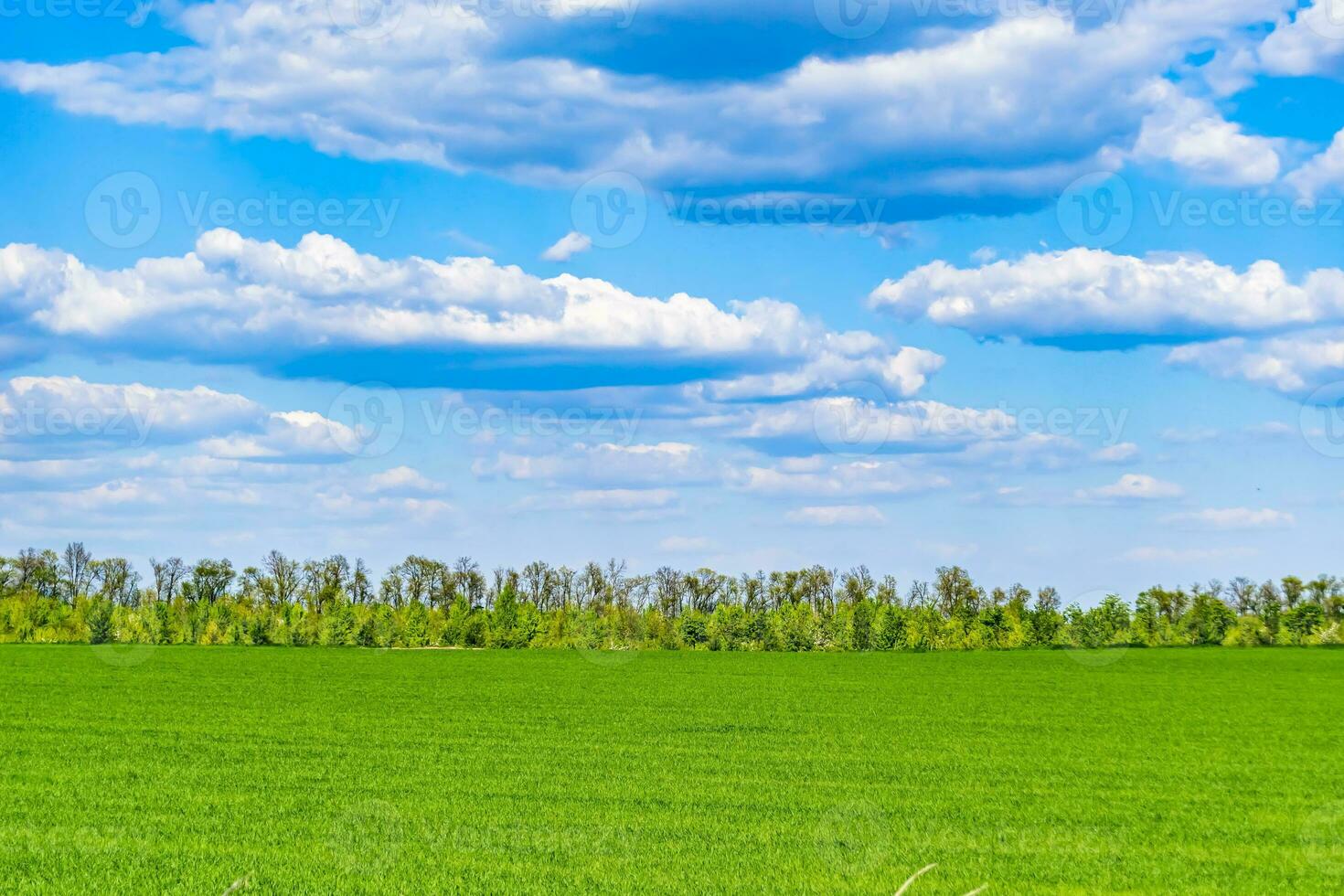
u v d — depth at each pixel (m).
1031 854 19.86
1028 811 23.84
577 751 32.41
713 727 39.25
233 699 48.97
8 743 33.47
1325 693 56.28
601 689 55.94
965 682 62.50
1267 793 26.70
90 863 18.52
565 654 90.19
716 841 20.42
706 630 103.62
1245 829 22.22
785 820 22.42
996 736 37.56
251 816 22.47
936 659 85.06
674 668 73.50
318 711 43.69
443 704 47.31
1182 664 78.94
